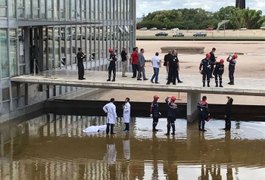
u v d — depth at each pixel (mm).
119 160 17391
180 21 157625
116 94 32312
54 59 30031
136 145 19547
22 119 24828
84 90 33031
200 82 24562
